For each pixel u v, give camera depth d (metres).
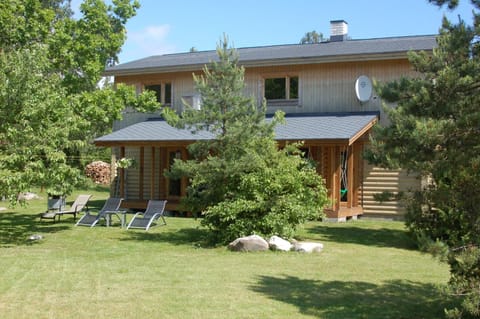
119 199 18.00
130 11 22.06
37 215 20.41
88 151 34.06
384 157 7.86
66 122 14.76
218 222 13.84
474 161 6.36
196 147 14.27
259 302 8.05
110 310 7.47
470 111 6.75
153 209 17.48
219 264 11.03
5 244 13.76
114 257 11.84
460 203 6.73
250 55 24.02
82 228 16.92
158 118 24.89
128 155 24.70
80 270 10.28
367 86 20.67
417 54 8.62
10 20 19.75
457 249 6.43
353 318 7.33
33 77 13.99
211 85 14.26
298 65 22.19
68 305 7.71
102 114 20.44
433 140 6.67
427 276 10.15
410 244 14.22
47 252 12.48
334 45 24.50
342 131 18.36
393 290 8.98
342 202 20.23
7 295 8.26
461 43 7.06
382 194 7.60
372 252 12.87
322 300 8.25
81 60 21.17
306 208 13.91
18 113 13.78
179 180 23.31
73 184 14.51
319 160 20.39
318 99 21.86
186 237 15.04
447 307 7.87
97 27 21.19
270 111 22.72
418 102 7.21
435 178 7.00
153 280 9.43
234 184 13.97
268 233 13.51
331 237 15.34
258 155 13.76
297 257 11.97
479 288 6.14
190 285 9.07
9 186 12.95
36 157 13.91
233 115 13.93
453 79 6.86
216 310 7.57
